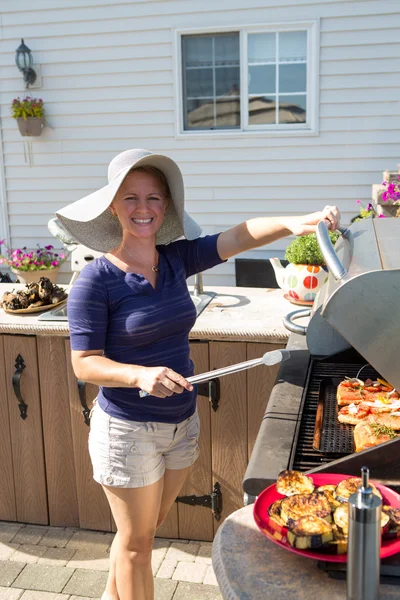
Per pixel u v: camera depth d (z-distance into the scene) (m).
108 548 2.70
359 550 1.02
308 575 1.13
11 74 5.94
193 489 2.66
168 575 2.50
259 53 5.55
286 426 1.60
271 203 5.80
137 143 5.88
